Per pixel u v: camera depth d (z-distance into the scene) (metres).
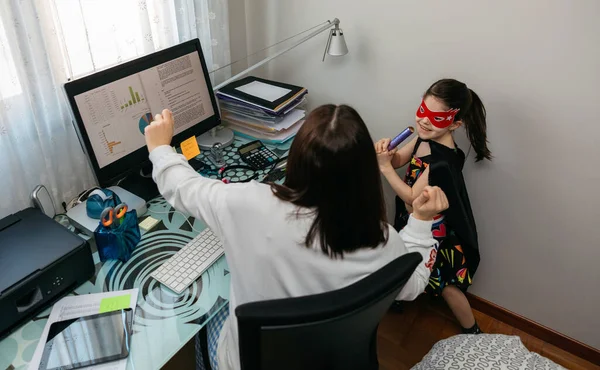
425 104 1.57
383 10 1.77
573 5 1.43
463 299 1.95
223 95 1.90
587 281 1.85
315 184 0.86
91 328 1.15
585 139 1.59
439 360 1.40
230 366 1.20
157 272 1.30
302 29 2.02
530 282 1.99
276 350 0.90
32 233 1.26
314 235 0.89
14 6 1.26
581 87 1.52
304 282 0.94
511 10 1.53
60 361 1.08
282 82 2.19
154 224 1.49
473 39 1.64
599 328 1.91
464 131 1.81
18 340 1.12
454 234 1.82
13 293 1.10
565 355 2.01
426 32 1.72
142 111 1.53
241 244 0.96
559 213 1.77
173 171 1.11
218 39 1.95
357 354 1.12
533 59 1.56
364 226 0.89
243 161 1.81
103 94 1.40
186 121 1.70
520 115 1.67
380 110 2.00
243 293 1.03
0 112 1.33
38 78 1.39
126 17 1.59
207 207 1.01
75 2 1.42
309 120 0.88
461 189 1.67
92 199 1.44
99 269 1.33
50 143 1.48
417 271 1.14
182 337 1.15
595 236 1.74
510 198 1.85
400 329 2.08
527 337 2.08
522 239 1.91
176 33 1.77
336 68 2.01
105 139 1.43
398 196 1.89
